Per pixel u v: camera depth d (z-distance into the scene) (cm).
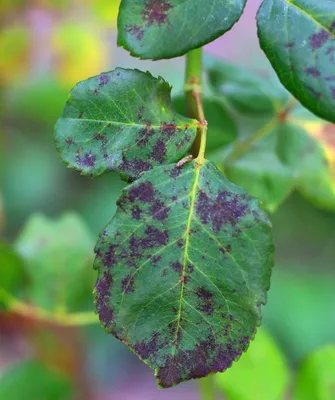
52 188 72
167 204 23
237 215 23
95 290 23
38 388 39
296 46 22
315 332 66
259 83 33
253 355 34
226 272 23
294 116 33
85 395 52
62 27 52
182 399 69
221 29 22
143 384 71
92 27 53
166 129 24
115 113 23
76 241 37
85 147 23
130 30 22
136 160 23
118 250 23
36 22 51
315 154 33
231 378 34
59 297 36
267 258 23
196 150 24
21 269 34
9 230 70
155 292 23
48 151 73
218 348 23
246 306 23
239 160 33
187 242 23
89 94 23
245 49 73
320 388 34
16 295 35
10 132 69
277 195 32
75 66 53
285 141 33
